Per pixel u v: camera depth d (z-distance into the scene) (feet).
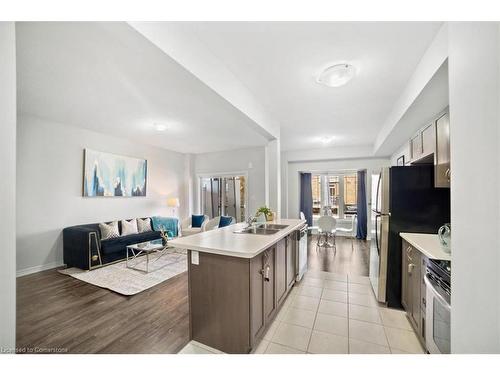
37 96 8.97
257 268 5.96
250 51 6.08
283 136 15.52
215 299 5.88
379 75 7.27
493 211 2.50
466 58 2.99
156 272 11.48
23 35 5.31
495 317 2.48
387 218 8.23
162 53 4.58
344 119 11.83
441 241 5.47
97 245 12.17
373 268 9.77
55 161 12.41
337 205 21.95
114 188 15.44
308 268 12.51
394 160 16.72
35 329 6.69
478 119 2.74
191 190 22.62
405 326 6.90
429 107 7.56
